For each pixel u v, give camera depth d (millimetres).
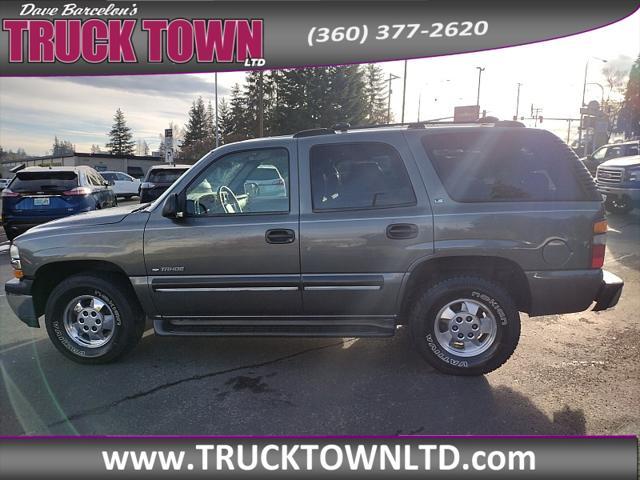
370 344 4633
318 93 53125
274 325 4035
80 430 3193
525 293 3852
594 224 3701
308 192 3891
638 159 13141
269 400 3564
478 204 3744
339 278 3826
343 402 3521
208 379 3924
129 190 28141
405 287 3807
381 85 73750
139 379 3934
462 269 3920
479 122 4121
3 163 76125
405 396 3598
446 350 3877
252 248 3863
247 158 4035
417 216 3746
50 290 4418
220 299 3973
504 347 3801
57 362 4289
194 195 4094
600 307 3832
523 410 3381
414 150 3857
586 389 3672
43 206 10320
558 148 3811
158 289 4008
